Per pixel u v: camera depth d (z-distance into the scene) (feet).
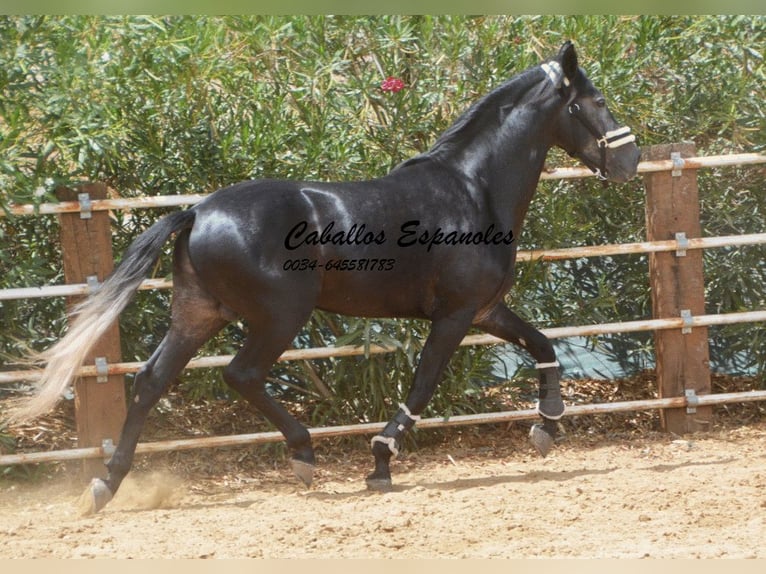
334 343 28.40
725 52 32.09
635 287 32.68
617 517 20.92
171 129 28.37
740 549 18.44
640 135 31.86
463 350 29.22
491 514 21.30
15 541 20.21
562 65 24.59
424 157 24.30
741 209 32.17
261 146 27.78
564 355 33.73
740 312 31.04
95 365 26.07
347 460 28.53
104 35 26.48
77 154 27.04
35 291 25.57
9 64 25.18
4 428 27.71
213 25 28.91
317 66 29.12
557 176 27.99
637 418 31.55
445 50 29.84
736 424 31.09
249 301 22.35
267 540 19.84
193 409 30.50
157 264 28.60
